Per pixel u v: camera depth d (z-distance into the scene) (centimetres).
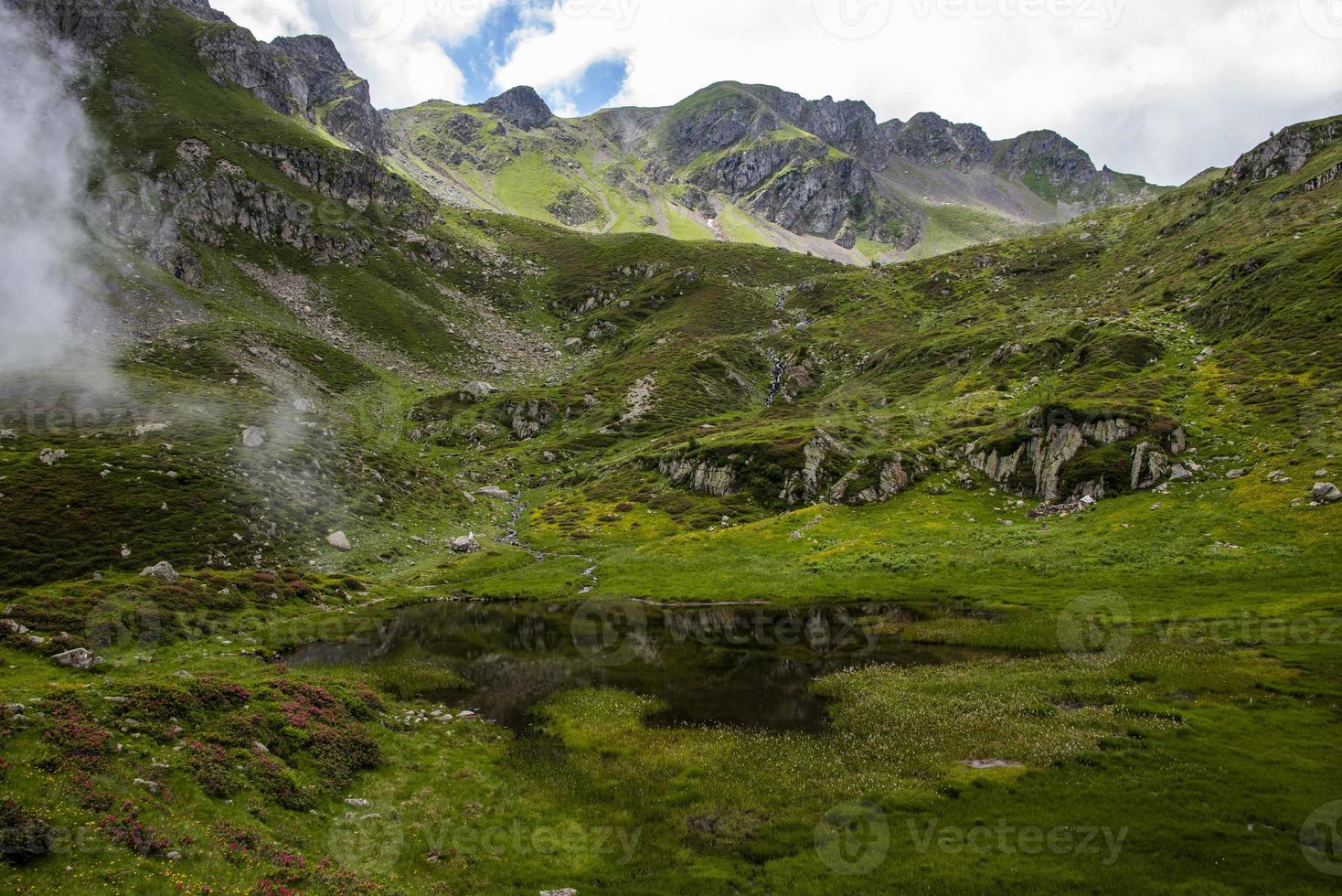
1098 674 3519
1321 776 2244
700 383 17925
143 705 2372
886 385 15512
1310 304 10062
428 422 15162
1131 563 5697
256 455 8212
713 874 1977
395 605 6116
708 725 3269
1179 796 2183
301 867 1823
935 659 4184
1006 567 6222
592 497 11488
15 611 3409
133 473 6719
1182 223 19475
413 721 3262
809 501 9925
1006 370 13388
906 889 1844
